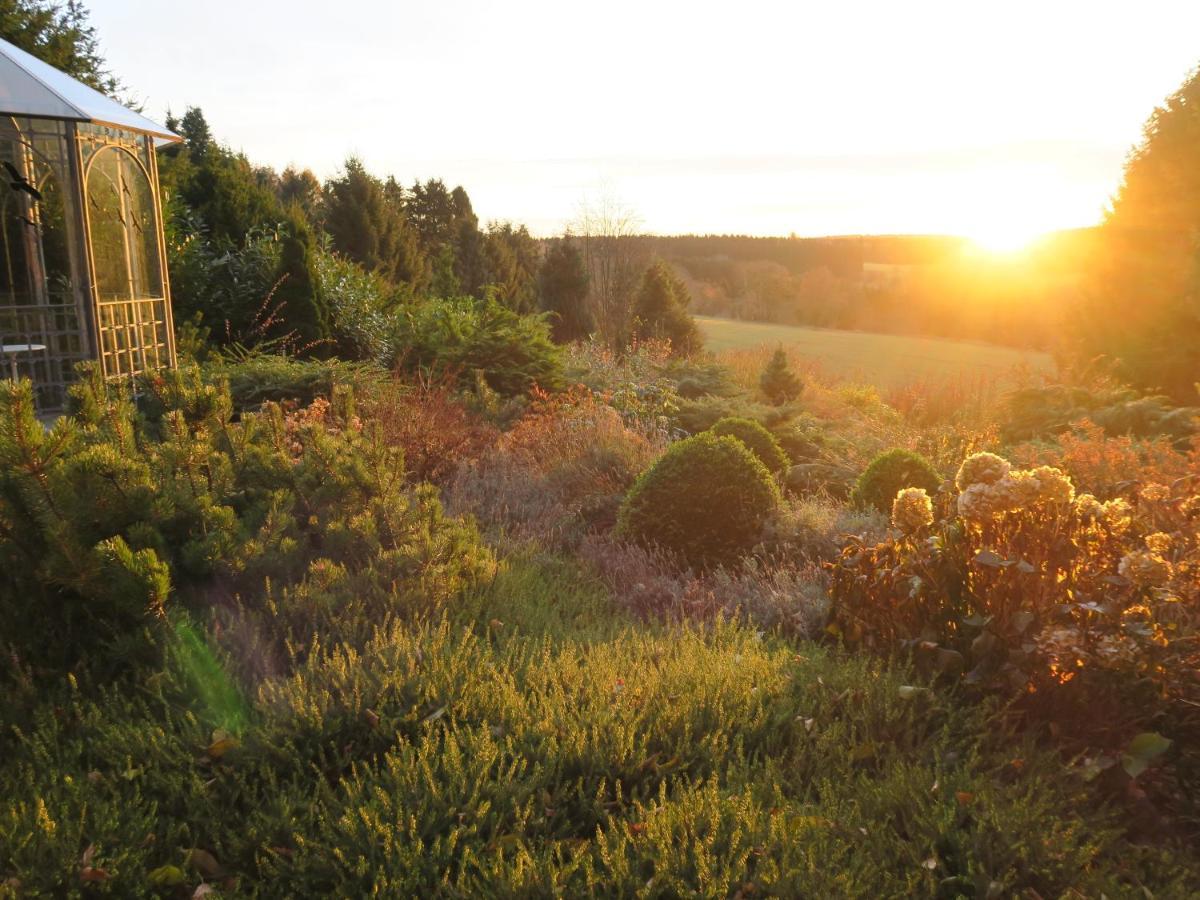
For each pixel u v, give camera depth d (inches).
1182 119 629.3
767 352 954.1
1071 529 147.8
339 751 124.3
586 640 174.1
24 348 362.6
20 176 358.9
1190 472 271.3
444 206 1840.6
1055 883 99.3
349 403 274.7
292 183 1812.3
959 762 125.5
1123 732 134.0
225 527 165.3
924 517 167.9
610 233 1268.5
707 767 122.3
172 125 1326.3
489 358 478.6
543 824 108.0
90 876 95.9
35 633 144.3
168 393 206.1
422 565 177.5
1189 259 598.5
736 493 244.2
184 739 122.5
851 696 139.6
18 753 122.5
